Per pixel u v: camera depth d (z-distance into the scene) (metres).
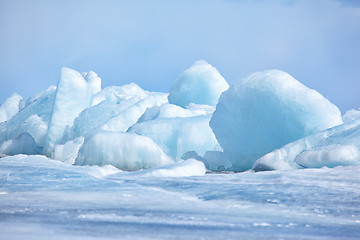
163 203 13.14
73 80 49.72
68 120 48.59
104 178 19.22
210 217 10.95
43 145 50.69
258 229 9.59
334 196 14.45
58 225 9.28
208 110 45.22
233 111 35.16
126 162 34.62
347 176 18.30
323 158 25.77
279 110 32.66
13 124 56.91
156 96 61.53
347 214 11.85
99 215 10.77
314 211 12.23
